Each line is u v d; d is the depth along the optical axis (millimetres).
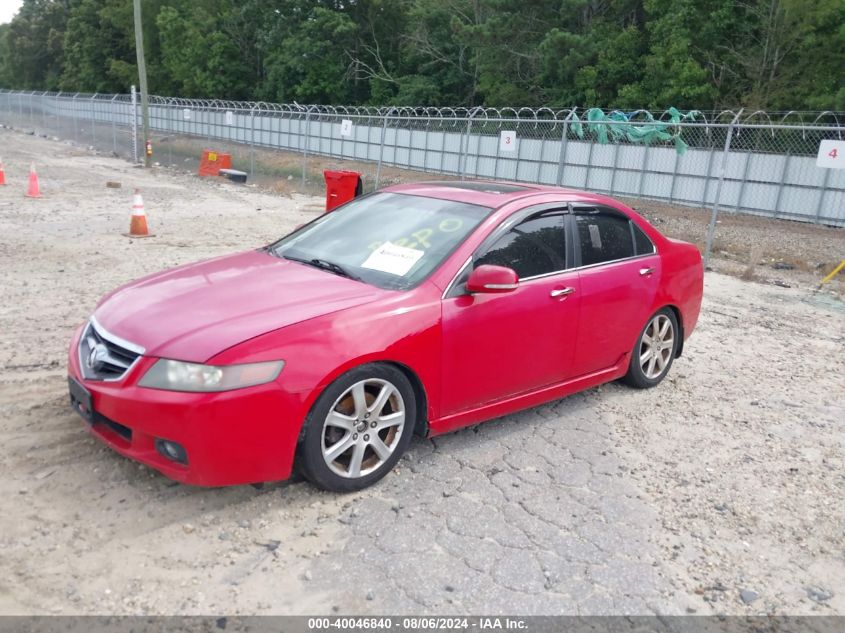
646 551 3623
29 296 7520
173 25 56188
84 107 45000
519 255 4586
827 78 26469
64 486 3777
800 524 4008
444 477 4176
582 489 4180
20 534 3354
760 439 5109
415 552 3441
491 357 4379
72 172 23672
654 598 3264
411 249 4441
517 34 35188
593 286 4969
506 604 3133
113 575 3129
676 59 28141
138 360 3496
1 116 58281
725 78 29375
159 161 32719
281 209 17047
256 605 3012
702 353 7141
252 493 3826
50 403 4805
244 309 3791
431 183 5414
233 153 37719
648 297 5480
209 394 3338
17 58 81625
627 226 5484
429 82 42656
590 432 4988
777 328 8492
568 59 31484
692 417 5414
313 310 3779
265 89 51406
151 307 3902
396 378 3926
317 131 36469
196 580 3141
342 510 3746
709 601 3285
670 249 5809
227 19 54500
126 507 3629
